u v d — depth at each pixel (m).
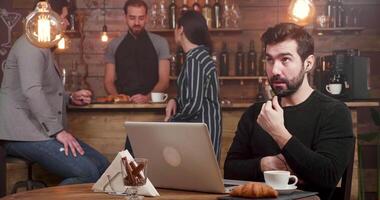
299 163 2.16
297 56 2.33
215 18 6.39
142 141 2.17
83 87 6.51
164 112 4.24
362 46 6.65
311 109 2.38
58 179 3.89
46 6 3.30
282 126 2.20
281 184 2.03
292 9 5.36
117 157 2.11
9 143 3.75
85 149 3.84
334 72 4.41
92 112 4.27
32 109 3.60
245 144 2.54
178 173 2.11
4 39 6.56
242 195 1.88
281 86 2.34
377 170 5.71
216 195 2.02
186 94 3.80
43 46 3.31
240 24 6.77
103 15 6.89
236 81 6.68
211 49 3.97
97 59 6.88
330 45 6.68
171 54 6.58
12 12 6.60
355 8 6.67
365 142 6.10
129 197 1.98
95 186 2.16
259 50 6.78
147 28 6.79
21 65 3.60
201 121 3.80
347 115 2.34
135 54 6.04
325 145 2.26
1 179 5.47
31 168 3.83
